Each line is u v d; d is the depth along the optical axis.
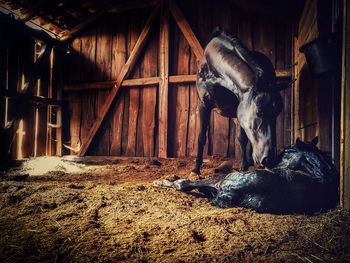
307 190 2.33
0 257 1.57
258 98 2.53
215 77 3.56
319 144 3.20
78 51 7.79
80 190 3.13
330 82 3.16
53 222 2.13
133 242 1.73
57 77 7.66
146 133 7.12
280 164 2.61
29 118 6.96
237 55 3.12
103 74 7.56
